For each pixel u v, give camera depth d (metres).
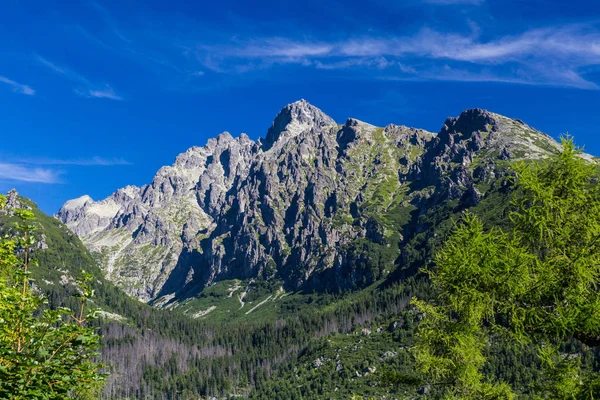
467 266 17.38
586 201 17.27
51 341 14.43
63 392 14.19
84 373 14.48
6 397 12.77
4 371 12.75
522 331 17.23
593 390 16.28
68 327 14.12
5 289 14.57
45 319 14.15
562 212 17.25
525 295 17.06
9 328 13.79
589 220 16.86
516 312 17.28
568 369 17.12
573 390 16.62
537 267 16.91
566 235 17.14
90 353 14.91
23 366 12.97
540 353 17.17
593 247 16.77
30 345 13.72
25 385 13.14
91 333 14.58
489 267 16.94
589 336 16.44
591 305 15.27
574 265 16.20
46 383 13.73
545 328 16.86
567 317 15.83
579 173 17.38
